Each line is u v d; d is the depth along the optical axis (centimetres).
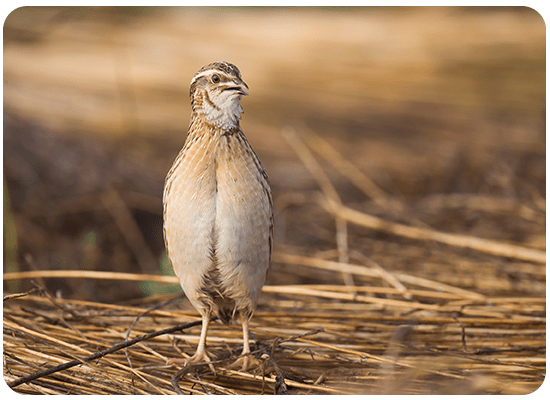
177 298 759
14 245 852
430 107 1728
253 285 589
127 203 1140
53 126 1408
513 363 605
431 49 2058
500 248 894
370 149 1492
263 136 1593
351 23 2345
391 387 557
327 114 1695
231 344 665
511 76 1870
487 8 2291
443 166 1333
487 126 1571
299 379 588
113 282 945
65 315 727
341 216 1048
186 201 554
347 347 666
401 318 705
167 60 1964
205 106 557
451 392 548
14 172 1085
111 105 1634
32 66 1806
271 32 2259
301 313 723
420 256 962
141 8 2311
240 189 553
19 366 596
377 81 1881
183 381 588
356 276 919
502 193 1172
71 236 1033
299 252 1014
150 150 1460
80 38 2056
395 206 1159
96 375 586
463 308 742
